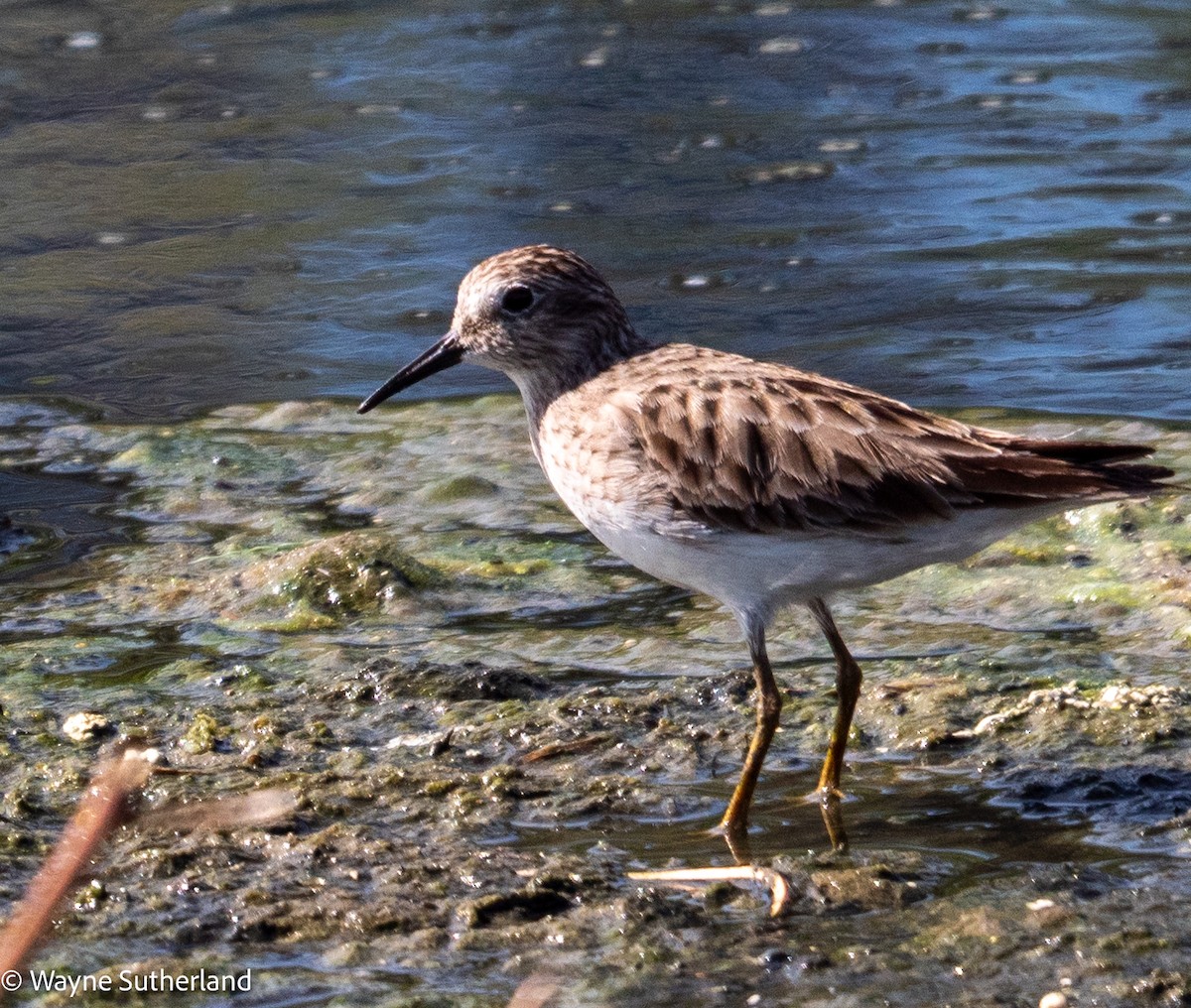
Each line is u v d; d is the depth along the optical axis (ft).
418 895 26.78
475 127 77.51
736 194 69.21
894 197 68.44
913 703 33.91
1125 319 56.85
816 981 24.17
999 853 28.02
